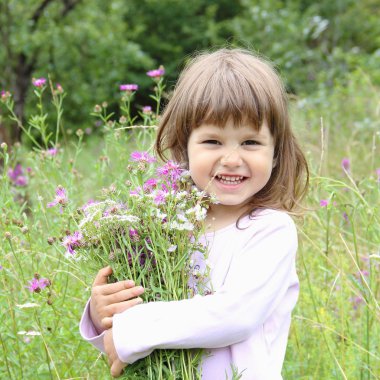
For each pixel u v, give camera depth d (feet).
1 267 9.68
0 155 10.53
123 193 9.11
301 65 42.73
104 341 7.44
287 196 8.14
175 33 61.67
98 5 49.52
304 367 10.75
